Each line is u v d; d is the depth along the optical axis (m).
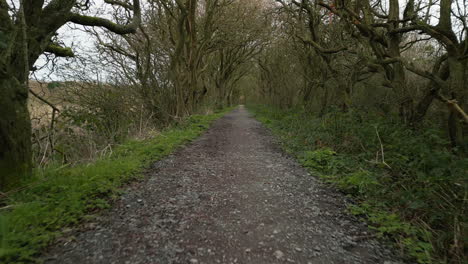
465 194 2.60
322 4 7.95
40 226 2.48
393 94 6.84
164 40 11.56
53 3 4.22
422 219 2.84
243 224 2.79
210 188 3.93
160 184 4.04
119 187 3.78
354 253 2.30
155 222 2.77
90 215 2.84
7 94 3.26
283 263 2.12
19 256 2.03
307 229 2.72
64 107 6.55
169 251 2.24
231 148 7.20
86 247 2.25
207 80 25.14
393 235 2.58
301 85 15.66
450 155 3.15
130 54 9.84
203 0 18.11
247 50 25.70
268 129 11.54
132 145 6.66
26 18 3.88
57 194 3.19
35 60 4.03
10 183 3.29
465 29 4.07
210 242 2.41
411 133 5.02
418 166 3.51
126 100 9.02
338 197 3.66
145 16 10.81
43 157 4.77
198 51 16.33
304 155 5.95
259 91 37.09
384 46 6.59
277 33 14.98
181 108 12.73
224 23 17.02
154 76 10.41
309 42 9.41
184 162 5.52
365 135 5.63
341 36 8.58
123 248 2.25
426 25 4.68
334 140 6.77
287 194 3.74
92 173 3.98
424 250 2.32
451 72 4.35
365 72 8.59
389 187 3.60
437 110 5.70
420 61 7.40
